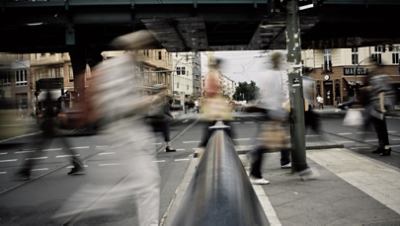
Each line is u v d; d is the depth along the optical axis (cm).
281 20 2662
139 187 397
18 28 2780
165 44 3631
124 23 2750
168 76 9150
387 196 580
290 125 759
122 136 393
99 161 1101
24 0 2606
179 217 163
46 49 3797
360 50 6062
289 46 782
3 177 970
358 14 2873
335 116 3447
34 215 580
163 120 1291
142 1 2633
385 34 3728
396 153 1051
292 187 663
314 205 550
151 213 399
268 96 763
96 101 396
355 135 1563
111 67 398
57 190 752
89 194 549
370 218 484
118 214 520
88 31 3172
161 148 1411
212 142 315
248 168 834
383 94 1005
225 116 831
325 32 3584
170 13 2712
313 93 1173
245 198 159
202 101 851
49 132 959
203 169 200
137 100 404
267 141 732
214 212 129
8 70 984
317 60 6394
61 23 2705
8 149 1750
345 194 600
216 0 2619
